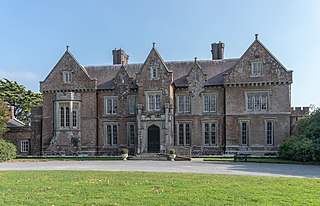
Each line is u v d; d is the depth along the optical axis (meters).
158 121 47.62
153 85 49.22
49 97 54.00
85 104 53.03
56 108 51.97
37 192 16.44
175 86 50.53
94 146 52.25
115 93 52.62
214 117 49.41
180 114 50.25
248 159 40.75
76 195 15.60
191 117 49.94
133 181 19.98
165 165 33.44
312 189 16.86
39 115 54.91
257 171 26.80
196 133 49.75
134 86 52.03
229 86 48.62
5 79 83.94
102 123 52.62
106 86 53.16
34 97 85.88
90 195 15.55
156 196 15.16
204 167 30.70
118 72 52.84
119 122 52.19
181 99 50.78
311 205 13.48
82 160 42.81
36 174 24.31
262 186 17.77
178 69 53.19
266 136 47.50
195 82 50.22
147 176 22.55
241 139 48.16
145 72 49.66
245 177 21.70
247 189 16.78
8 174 24.45
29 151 55.22
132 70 55.00
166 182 19.42
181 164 34.72
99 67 56.41
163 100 48.84
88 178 21.61
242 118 48.12
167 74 48.94
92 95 52.91
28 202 14.22
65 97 51.81
